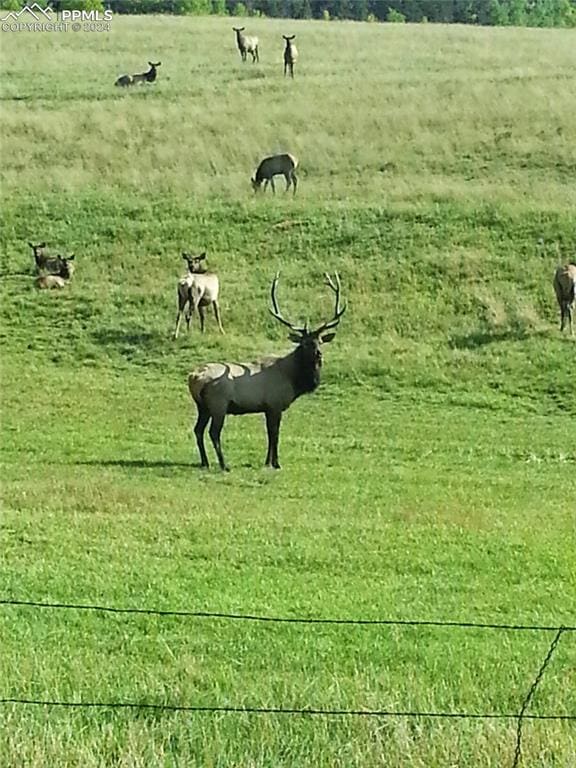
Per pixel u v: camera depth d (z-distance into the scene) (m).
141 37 142.38
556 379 61.44
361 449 51.81
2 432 52.75
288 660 27.48
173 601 31.72
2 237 77.25
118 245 76.50
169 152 92.62
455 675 26.61
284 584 33.56
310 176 90.19
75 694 24.06
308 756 20.39
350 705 23.16
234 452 50.34
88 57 130.00
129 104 105.94
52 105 107.56
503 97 104.88
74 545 36.31
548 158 91.94
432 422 56.44
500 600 33.00
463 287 71.25
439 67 123.31
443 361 63.16
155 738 21.14
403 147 95.00
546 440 54.12
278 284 71.94
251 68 124.50
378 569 35.31
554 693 25.39
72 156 92.12
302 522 39.72
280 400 47.72
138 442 51.78
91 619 30.06
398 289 71.19
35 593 31.91
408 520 40.53
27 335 66.31
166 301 70.06
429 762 20.03
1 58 128.25
